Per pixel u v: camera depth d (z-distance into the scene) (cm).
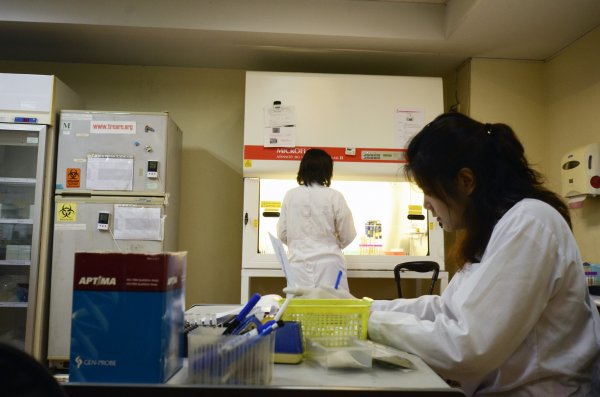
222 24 299
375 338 103
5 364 44
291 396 72
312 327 101
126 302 77
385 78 322
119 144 286
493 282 86
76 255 78
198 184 370
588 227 291
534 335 90
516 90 342
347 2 306
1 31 304
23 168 305
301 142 313
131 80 370
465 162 97
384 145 316
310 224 269
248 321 93
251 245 307
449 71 370
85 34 309
